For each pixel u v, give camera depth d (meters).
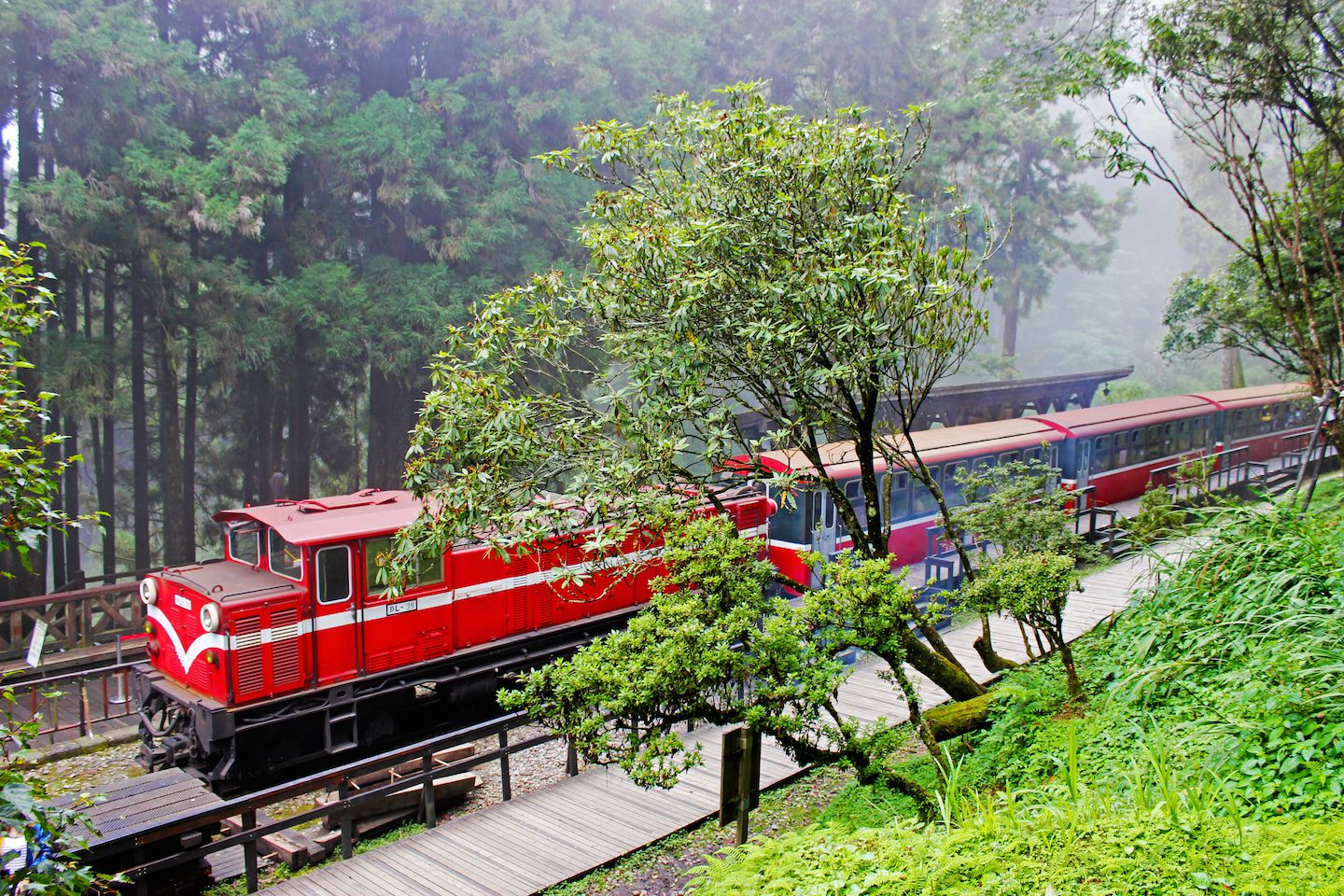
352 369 19.30
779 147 7.36
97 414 15.81
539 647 11.29
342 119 17.69
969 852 4.25
